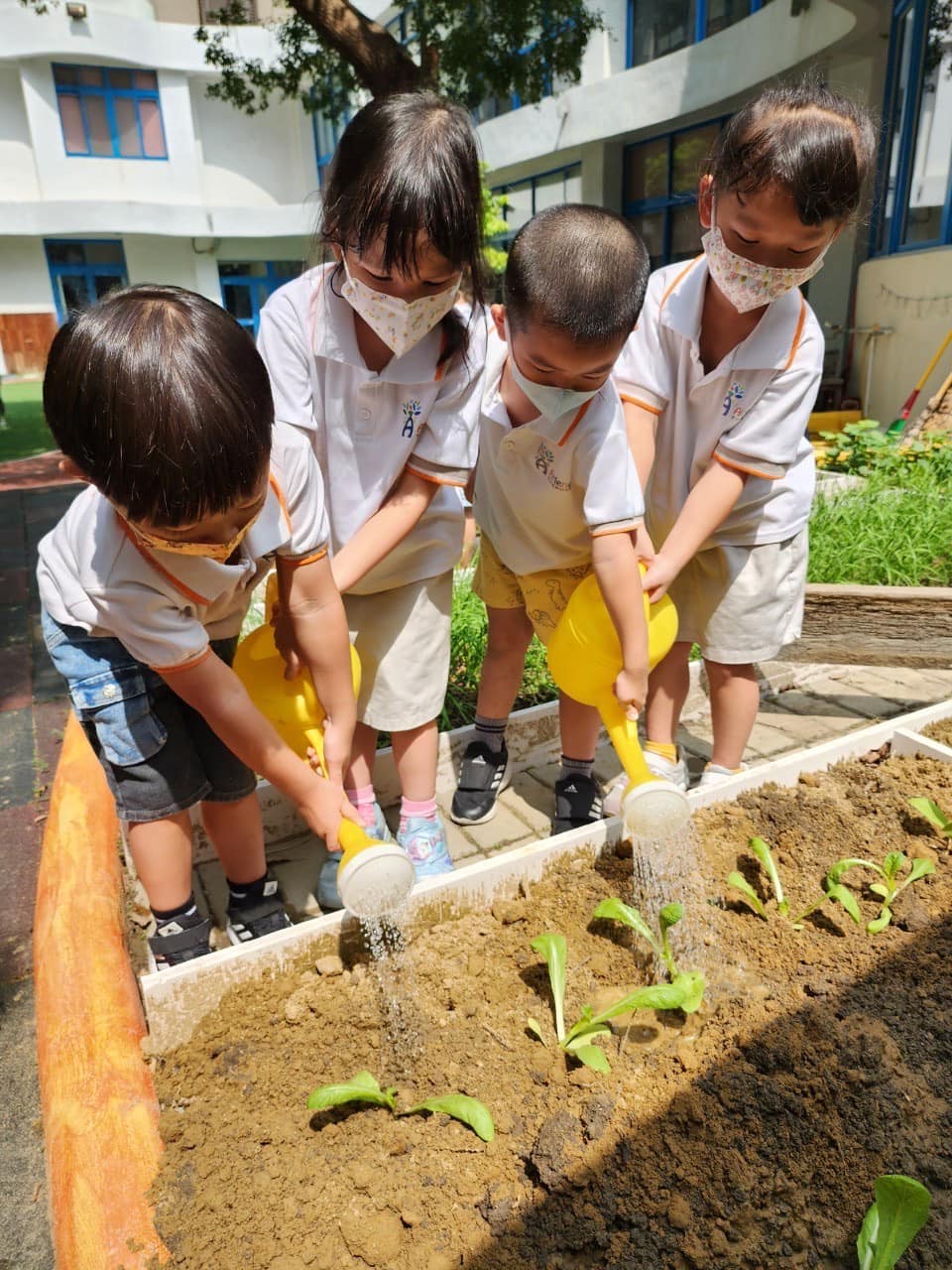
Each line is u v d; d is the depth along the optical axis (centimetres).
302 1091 128
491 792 224
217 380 107
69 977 144
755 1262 105
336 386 170
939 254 710
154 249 1944
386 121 139
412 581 185
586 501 169
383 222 135
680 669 211
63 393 108
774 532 196
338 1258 106
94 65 1761
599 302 142
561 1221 109
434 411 171
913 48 755
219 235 1906
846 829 179
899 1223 100
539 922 161
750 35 884
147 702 149
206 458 106
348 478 178
